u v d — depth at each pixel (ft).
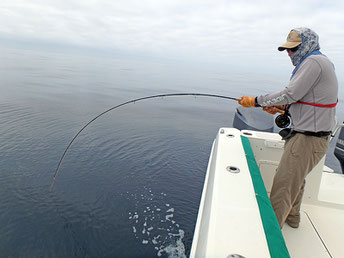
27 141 20.59
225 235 2.83
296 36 4.21
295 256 4.74
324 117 4.06
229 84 122.21
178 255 9.78
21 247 9.72
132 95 58.85
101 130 25.71
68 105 37.63
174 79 125.49
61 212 12.04
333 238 5.29
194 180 16.84
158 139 24.70
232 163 4.90
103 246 10.06
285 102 4.16
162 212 12.74
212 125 34.76
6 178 14.58
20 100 37.06
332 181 7.77
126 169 17.39
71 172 16.14
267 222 3.12
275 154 6.64
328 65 3.88
